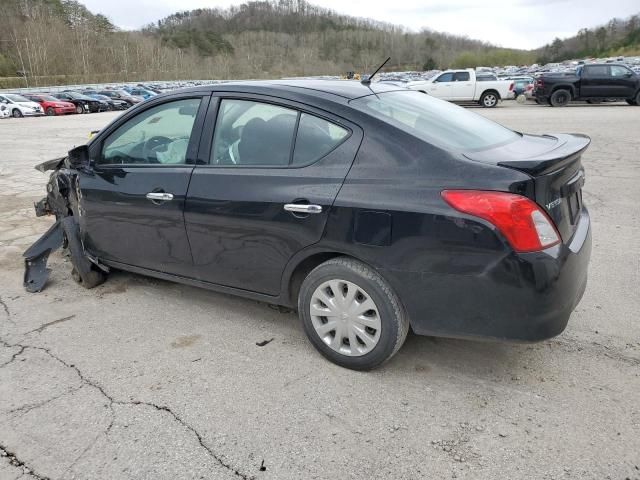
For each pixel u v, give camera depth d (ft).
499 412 8.32
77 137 54.85
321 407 8.55
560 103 72.49
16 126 73.20
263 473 7.20
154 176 11.30
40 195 25.48
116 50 333.83
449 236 7.95
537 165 7.66
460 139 9.28
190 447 7.71
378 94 10.49
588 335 10.64
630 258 14.88
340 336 9.46
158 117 11.55
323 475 7.14
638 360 9.70
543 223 7.77
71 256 13.47
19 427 8.21
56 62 289.94
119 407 8.65
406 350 10.19
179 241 11.14
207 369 9.73
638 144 35.81
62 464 7.43
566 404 8.46
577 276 8.37
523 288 7.73
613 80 69.72
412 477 7.08
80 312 12.27
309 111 9.55
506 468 7.18
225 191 10.12
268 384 9.21
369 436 7.86
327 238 8.98
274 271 9.98
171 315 12.01
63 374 9.66
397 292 8.62
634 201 21.11
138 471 7.27
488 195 7.73
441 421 8.15
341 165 8.98
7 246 17.46
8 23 299.79
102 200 12.25
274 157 9.82
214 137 10.63
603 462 7.22
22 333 11.30
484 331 8.23
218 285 11.05
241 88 10.48
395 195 8.35
